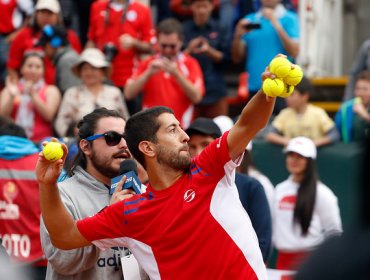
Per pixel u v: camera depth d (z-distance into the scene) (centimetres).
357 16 3497
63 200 1335
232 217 1172
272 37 2802
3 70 3050
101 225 1214
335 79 3091
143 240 1201
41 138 2617
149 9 3138
